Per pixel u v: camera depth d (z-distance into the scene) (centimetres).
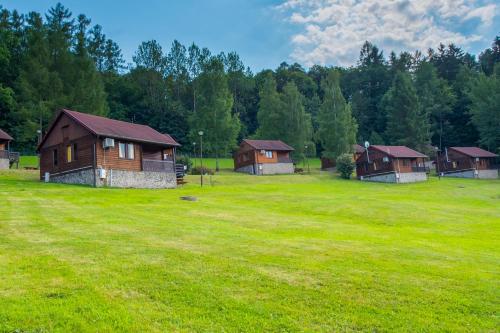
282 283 772
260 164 5962
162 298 682
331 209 2312
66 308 629
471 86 8156
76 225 1356
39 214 1579
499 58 9581
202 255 959
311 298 705
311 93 11088
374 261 970
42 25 5166
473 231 1770
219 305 662
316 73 12181
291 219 1809
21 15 6881
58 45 5088
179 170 3966
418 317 645
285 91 7012
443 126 8844
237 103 9662
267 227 1548
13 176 3562
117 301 663
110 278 770
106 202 2138
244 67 9931
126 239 1131
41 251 962
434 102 8725
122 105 8362
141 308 641
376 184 4853
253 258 948
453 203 3052
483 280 842
